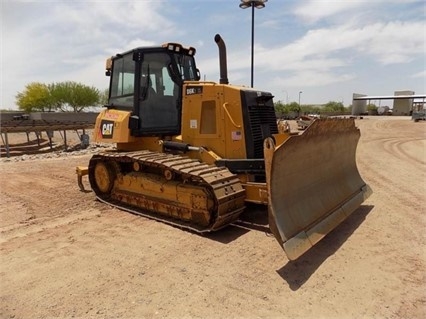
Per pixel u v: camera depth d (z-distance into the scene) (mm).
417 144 18469
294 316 3127
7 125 24875
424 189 7988
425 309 3234
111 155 6398
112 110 7102
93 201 7062
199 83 5918
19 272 3988
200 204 5203
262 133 5738
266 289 3584
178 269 4016
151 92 6441
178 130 6188
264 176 5523
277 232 3840
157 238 4996
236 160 5430
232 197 4961
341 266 4109
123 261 4238
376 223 5621
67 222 5781
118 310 3217
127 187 6543
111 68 7262
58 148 24500
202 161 5781
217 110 5648
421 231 5258
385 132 27375
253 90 5789
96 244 4793
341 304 3318
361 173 10055
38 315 3160
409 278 3816
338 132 5402
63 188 8266
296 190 4516
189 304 3307
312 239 4270
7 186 8531
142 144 6793
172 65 6188
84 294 3492
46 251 4570
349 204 5672
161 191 5801
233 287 3617
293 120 40938
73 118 43875
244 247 4641
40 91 56500
